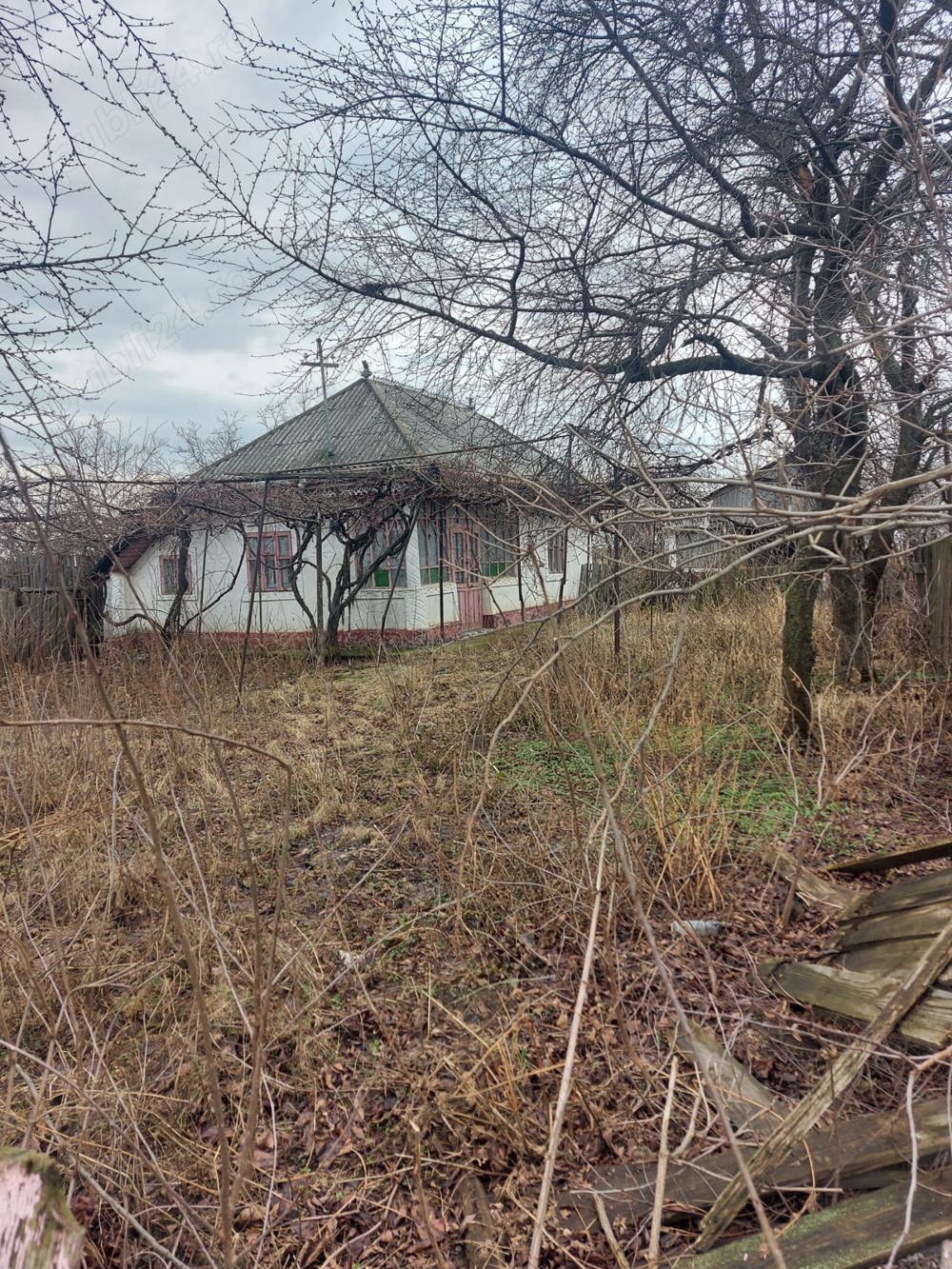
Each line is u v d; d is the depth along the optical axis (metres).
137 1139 1.92
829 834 4.01
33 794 4.20
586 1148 2.09
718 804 3.95
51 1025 2.37
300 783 5.02
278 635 13.76
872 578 7.12
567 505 3.70
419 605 12.93
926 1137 1.85
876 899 3.15
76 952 2.91
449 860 3.87
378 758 5.73
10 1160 0.86
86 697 5.21
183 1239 1.91
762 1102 2.16
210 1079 1.46
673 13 4.21
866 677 6.35
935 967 2.28
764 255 4.51
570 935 3.13
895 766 4.80
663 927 3.18
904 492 4.45
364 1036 2.64
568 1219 1.88
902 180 3.98
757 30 4.24
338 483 10.23
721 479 2.52
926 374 4.28
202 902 3.26
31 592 8.06
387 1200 2.01
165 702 3.52
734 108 4.24
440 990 2.87
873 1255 1.57
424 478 8.93
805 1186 1.79
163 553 13.34
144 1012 2.66
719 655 6.63
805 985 2.71
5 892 2.92
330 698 7.56
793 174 4.41
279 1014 2.62
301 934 2.97
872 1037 2.16
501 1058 2.17
